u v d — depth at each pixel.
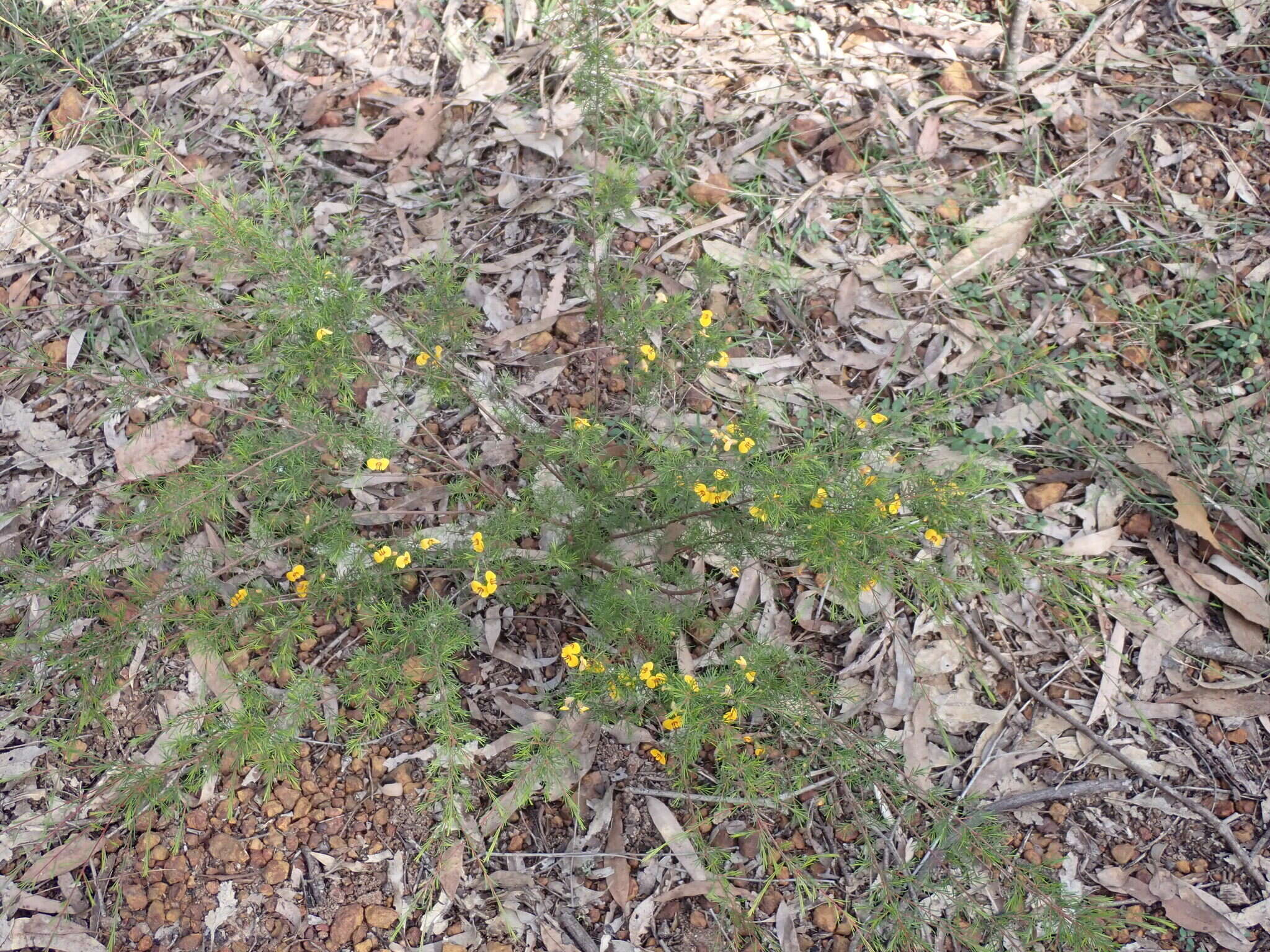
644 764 0.66
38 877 0.62
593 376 0.81
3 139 0.96
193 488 0.59
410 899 0.62
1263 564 0.71
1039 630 0.70
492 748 0.66
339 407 0.78
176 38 1.01
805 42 0.98
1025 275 0.85
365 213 0.90
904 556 0.67
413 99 0.96
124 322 0.85
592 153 0.91
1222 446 0.76
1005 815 0.64
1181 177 0.89
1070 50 0.96
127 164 0.91
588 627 0.70
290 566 0.71
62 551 0.64
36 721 0.68
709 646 0.69
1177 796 0.64
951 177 0.90
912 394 0.80
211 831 0.64
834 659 0.70
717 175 0.90
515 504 0.67
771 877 0.55
